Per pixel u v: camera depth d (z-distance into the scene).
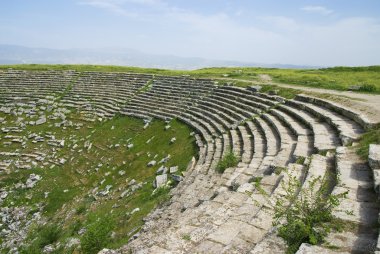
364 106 22.19
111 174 35.47
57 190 35.59
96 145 43.97
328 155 14.32
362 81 41.34
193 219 10.84
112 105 55.34
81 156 42.28
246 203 10.88
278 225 8.48
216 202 12.05
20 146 48.09
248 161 20.19
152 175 30.17
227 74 59.34
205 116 37.94
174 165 30.20
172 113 44.47
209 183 18.41
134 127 45.47
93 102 58.41
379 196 8.92
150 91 56.84
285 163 15.63
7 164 43.06
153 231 12.91
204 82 52.44
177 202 17.53
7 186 38.12
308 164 13.23
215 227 9.61
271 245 7.63
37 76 74.94
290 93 34.12
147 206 21.69
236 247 8.02
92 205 29.38
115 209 25.47
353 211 8.48
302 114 24.84
